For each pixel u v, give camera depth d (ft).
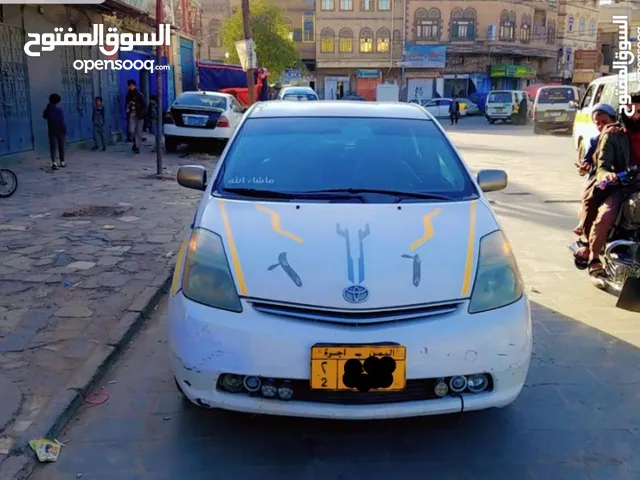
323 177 13.24
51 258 21.08
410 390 9.99
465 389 10.14
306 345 9.71
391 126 14.92
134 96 52.54
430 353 9.79
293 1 182.80
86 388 12.53
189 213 28.78
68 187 35.12
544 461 10.56
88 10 53.26
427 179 13.38
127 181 37.70
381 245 10.82
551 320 16.89
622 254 17.84
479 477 10.13
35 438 10.74
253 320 9.95
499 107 119.03
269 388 9.93
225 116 51.44
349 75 184.85
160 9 37.99
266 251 10.71
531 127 108.78
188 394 10.32
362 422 11.63
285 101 16.76
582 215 19.56
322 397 9.95
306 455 10.71
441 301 10.10
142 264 20.67
